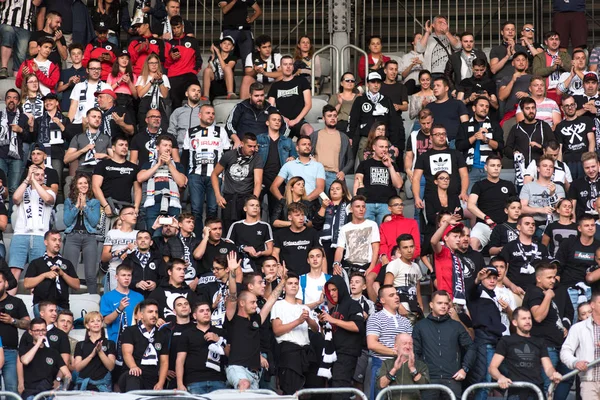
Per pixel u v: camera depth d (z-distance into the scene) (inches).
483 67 1903.3
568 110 1723.7
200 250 1453.0
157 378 1310.3
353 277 1354.6
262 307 1342.3
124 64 1825.8
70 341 1369.3
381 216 1583.4
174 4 1984.5
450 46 2039.9
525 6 2306.8
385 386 1231.5
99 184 1578.5
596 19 2313.0
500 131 1732.3
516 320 1269.7
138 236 1455.5
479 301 1338.6
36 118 1736.0
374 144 1603.1
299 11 2316.7
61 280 1453.0
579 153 1711.4
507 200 1518.2
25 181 1561.3
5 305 1331.2
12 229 1673.2
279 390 1336.1
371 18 2316.7
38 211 1565.0
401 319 1320.1
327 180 1674.5
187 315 1310.3
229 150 1603.1
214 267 1407.5
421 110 1684.3
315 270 1398.9
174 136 1702.8
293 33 2314.2
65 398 1074.1
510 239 1489.9
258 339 1282.0
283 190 1612.9
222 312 1360.7
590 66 1975.9
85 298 1503.4
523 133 1696.6
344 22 2007.9
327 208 1530.5
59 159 1740.9
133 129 1747.0
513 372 1253.1
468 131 1718.8
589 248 1446.9
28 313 1379.2
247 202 1510.8
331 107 1691.7
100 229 1550.2
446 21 2134.6
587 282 1427.2
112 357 1316.4
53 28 2007.9
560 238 1503.4
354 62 2194.9
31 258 1553.9
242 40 1991.9
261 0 2324.1
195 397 1043.9
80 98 1795.0
